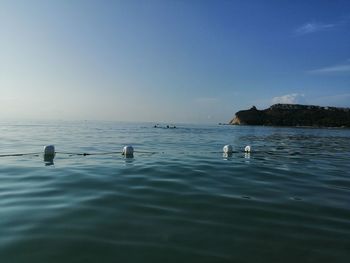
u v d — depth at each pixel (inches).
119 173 516.4
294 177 522.6
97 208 328.2
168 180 467.5
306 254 235.0
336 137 2170.3
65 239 251.0
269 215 318.7
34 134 1705.2
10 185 427.5
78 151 871.7
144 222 291.0
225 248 241.8
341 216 320.2
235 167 604.7
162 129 3157.0
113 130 2600.9
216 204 351.6
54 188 411.2
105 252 230.5
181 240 253.6
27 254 226.1
